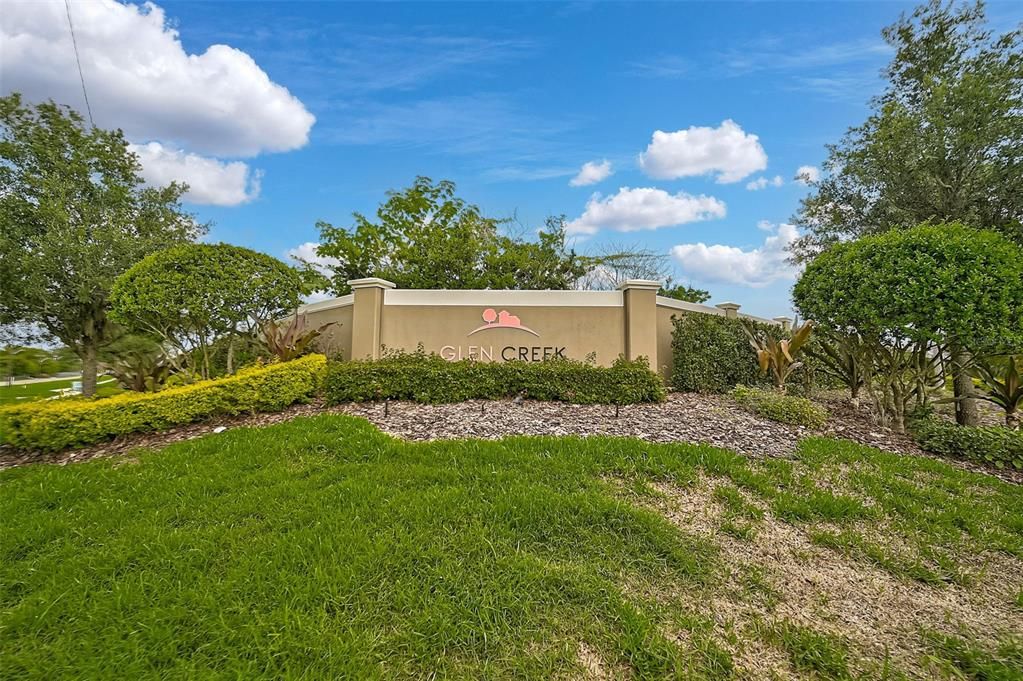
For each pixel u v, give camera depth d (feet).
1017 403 20.42
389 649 7.72
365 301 29.40
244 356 29.50
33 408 18.97
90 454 18.13
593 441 16.15
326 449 16.03
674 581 9.78
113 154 43.39
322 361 24.47
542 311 29.30
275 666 7.35
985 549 11.52
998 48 27.32
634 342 28.73
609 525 11.25
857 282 18.81
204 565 9.79
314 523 11.05
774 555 10.87
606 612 8.69
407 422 18.97
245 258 24.35
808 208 34.58
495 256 50.08
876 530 12.09
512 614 8.52
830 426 20.44
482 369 22.99
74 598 8.95
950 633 8.85
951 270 16.72
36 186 39.63
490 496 12.32
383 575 9.29
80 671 7.32
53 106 41.01
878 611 9.36
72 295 39.83
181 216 47.70
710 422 19.25
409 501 11.96
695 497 13.16
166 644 7.78
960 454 17.72
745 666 7.80
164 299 21.89
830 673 7.75
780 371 25.21
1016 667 8.00
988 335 16.10
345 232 52.13
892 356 20.21
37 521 11.86
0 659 7.56
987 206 26.66
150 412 19.52
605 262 58.70
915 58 30.30
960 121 25.58
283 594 8.79
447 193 53.88
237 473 14.26
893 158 27.73
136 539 10.76
